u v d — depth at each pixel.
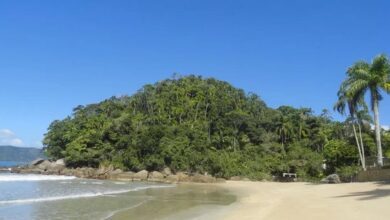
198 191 48.16
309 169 81.81
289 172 86.00
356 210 20.78
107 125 101.88
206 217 23.08
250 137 110.81
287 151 102.69
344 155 60.84
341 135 81.19
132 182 69.94
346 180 52.47
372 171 46.44
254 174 84.62
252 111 132.25
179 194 42.59
